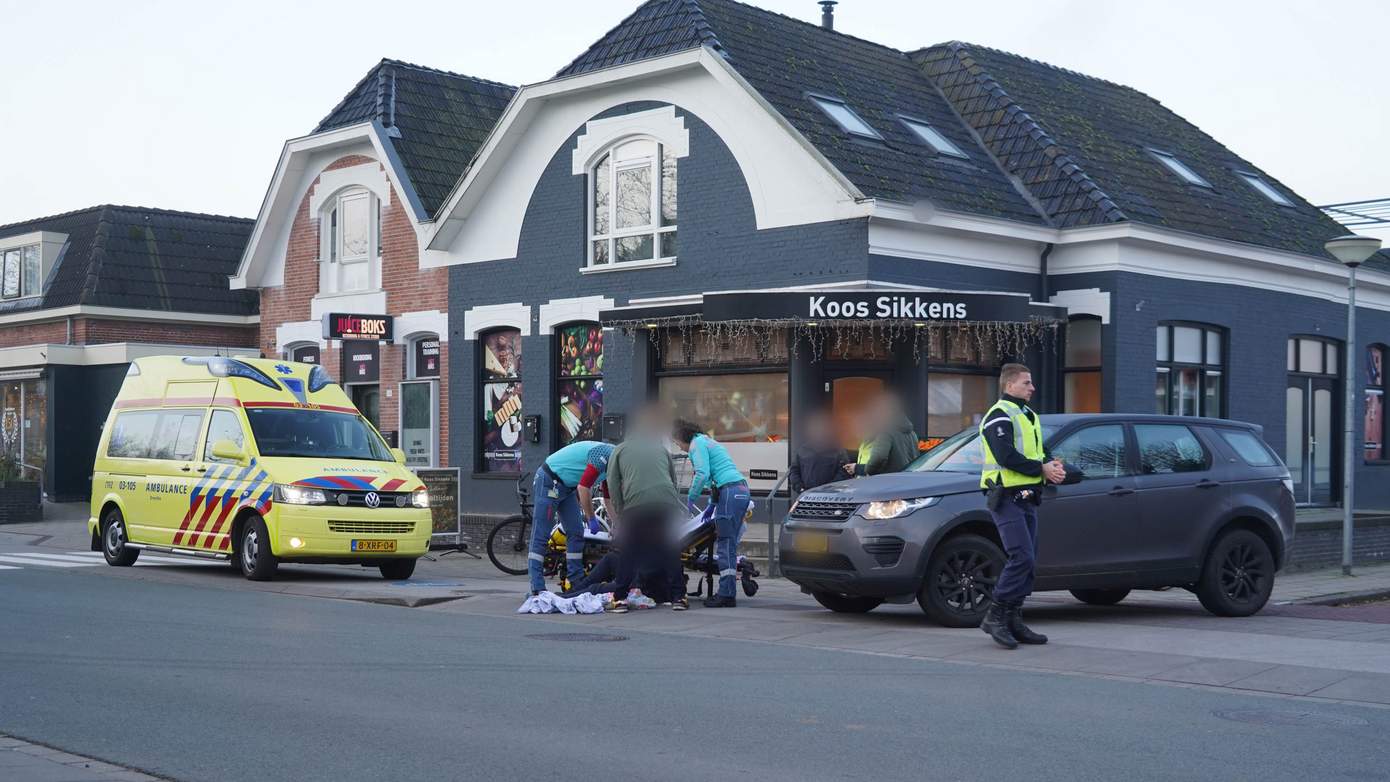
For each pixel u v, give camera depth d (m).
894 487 11.71
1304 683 8.90
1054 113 23.91
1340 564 19.11
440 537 19.11
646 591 13.11
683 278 20.62
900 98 22.72
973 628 11.62
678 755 6.80
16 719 7.63
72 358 31.53
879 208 18.41
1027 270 20.94
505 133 22.59
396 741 7.09
